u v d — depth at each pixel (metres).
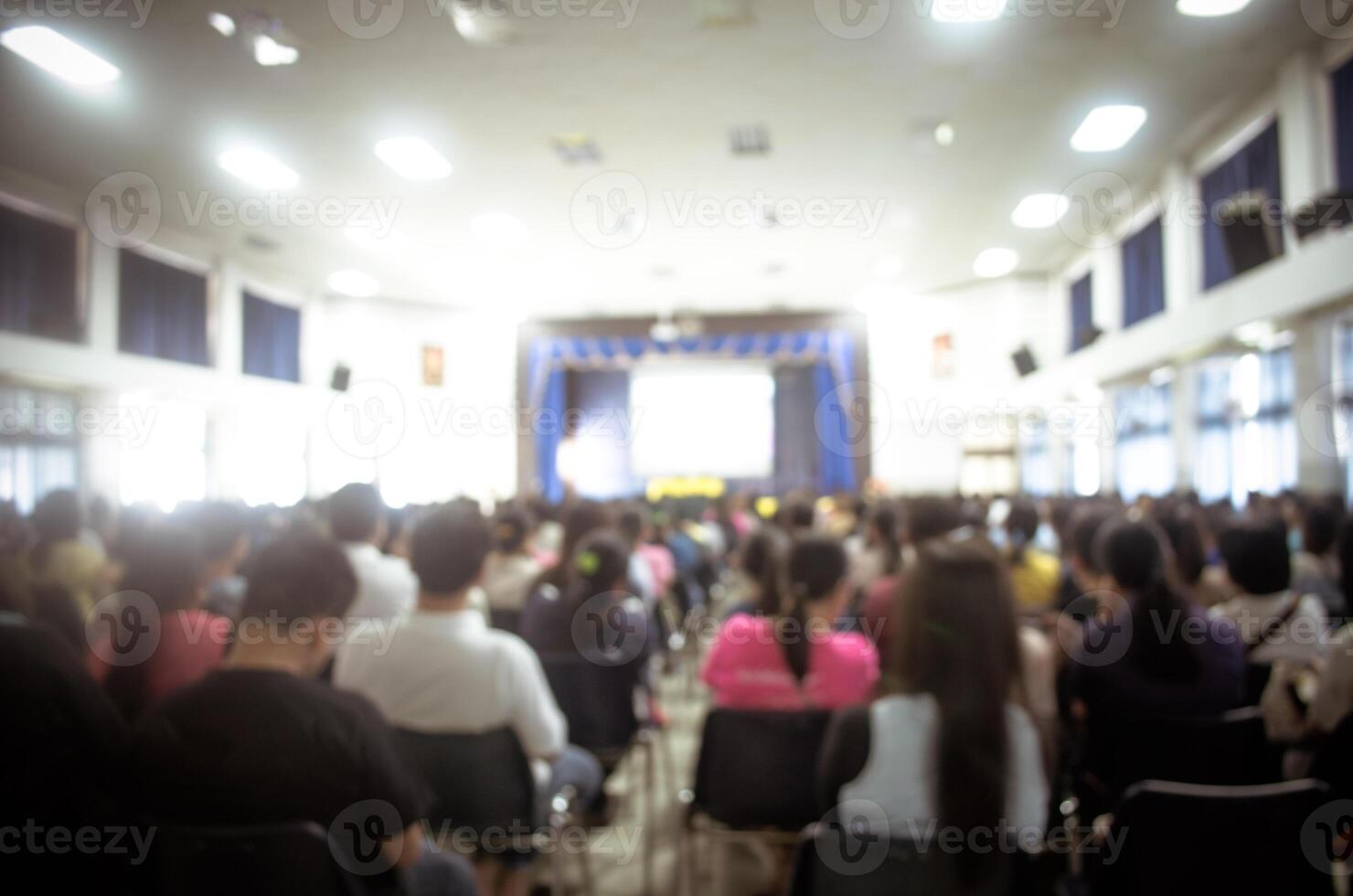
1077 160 7.25
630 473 14.37
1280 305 5.70
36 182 7.40
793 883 1.37
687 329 12.32
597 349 12.56
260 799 1.31
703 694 5.27
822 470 13.31
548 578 2.92
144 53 5.27
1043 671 2.13
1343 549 2.58
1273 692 2.39
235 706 1.33
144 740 1.34
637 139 6.59
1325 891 1.44
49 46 5.19
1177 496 5.91
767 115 6.21
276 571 1.40
